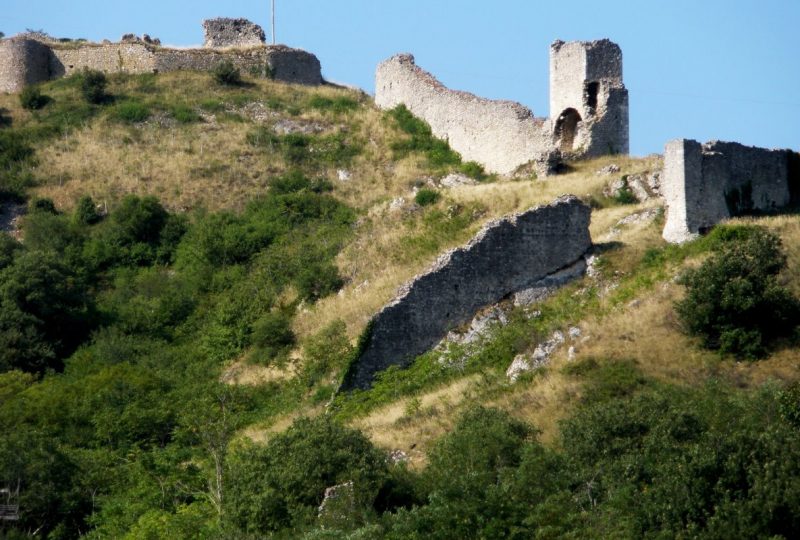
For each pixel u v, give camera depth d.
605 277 74.31
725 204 79.19
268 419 70.75
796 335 65.62
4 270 87.69
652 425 55.47
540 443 57.62
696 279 67.69
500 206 87.19
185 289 89.94
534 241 75.31
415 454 61.38
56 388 76.62
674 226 77.69
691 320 66.50
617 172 89.38
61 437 71.88
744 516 47.47
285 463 56.28
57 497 63.16
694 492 49.06
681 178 77.88
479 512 50.19
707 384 61.06
